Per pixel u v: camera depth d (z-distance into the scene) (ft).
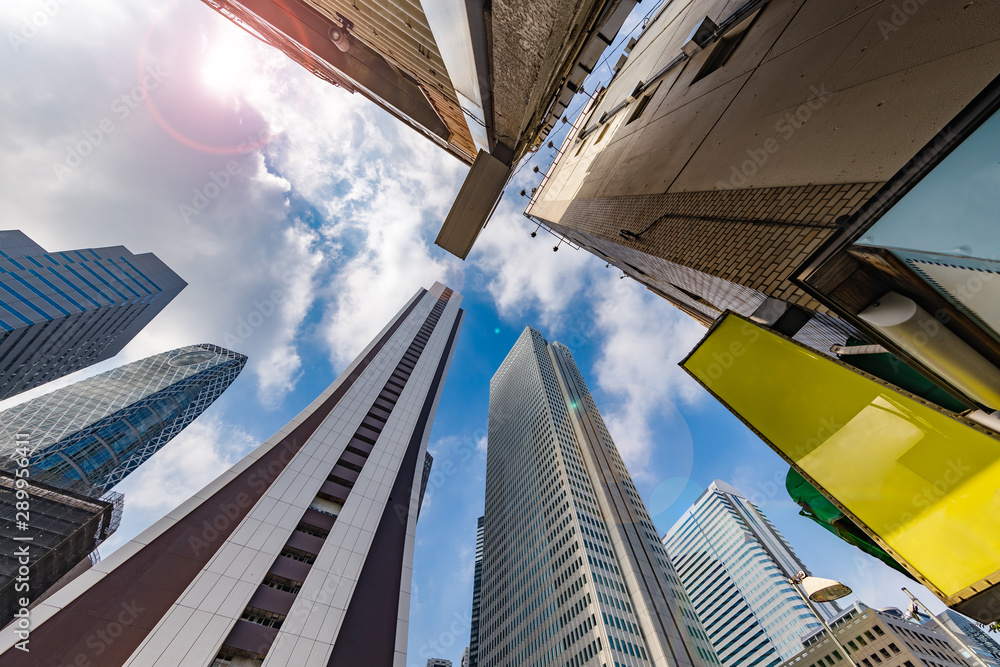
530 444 329.72
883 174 13.66
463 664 414.21
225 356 436.35
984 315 10.03
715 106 29.07
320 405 122.31
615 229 42.88
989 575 9.89
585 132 86.69
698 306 40.40
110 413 302.04
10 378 253.44
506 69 22.93
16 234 255.29
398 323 224.33
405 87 50.60
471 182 34.06
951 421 11.32
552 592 208.85
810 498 16.33
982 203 9.29
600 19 20.36
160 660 47.73
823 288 13.32
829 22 19.03
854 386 13.61
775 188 19.80
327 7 40.70
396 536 85.97
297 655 54.90
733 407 16.49
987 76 10.68
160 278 351.46
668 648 166.71
